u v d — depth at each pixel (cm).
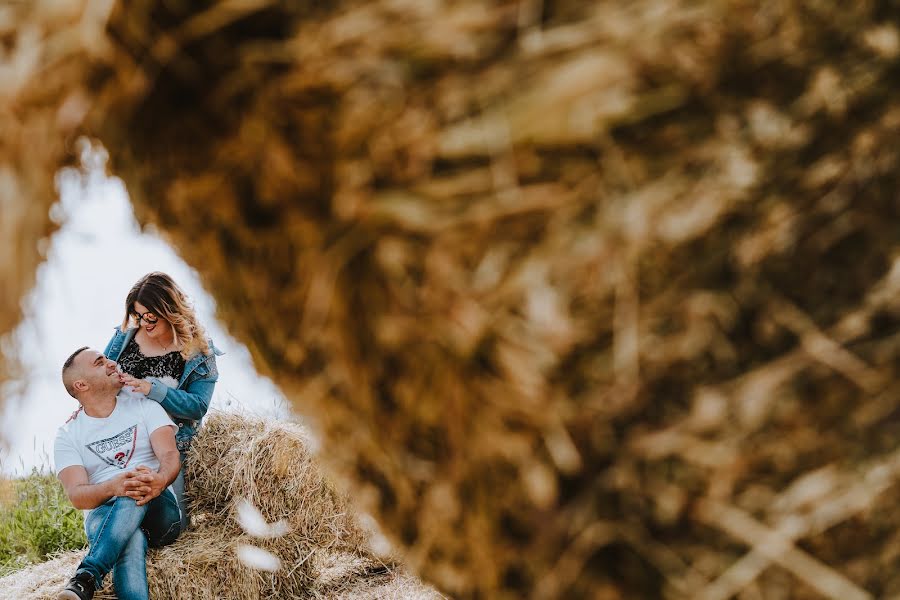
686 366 70
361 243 72
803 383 70
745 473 71
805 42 68
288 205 75
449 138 68
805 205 69
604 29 67
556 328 69
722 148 67
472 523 79
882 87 69
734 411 70
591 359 70
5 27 70
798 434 70
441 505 80
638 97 67
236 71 71
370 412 81
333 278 74
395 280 71
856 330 70
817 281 70
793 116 68
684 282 69
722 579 71
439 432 77
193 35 70
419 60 68
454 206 69
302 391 88
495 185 68
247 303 86
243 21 70
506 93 67
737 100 68
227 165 76
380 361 76
